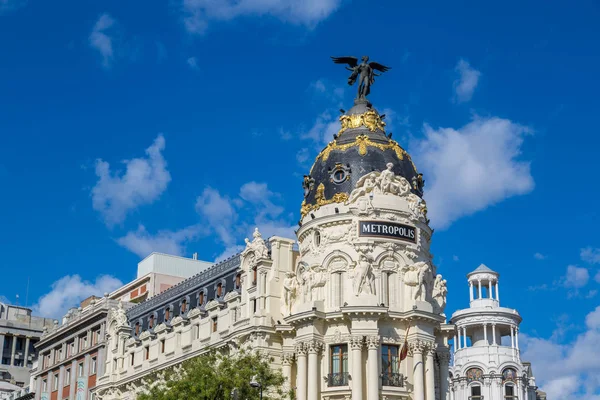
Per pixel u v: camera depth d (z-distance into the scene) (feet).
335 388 256.11
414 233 273.95
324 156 288.30
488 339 443.32
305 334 263.90
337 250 268.82
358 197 271.90
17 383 574.56
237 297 291.79
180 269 426.10
